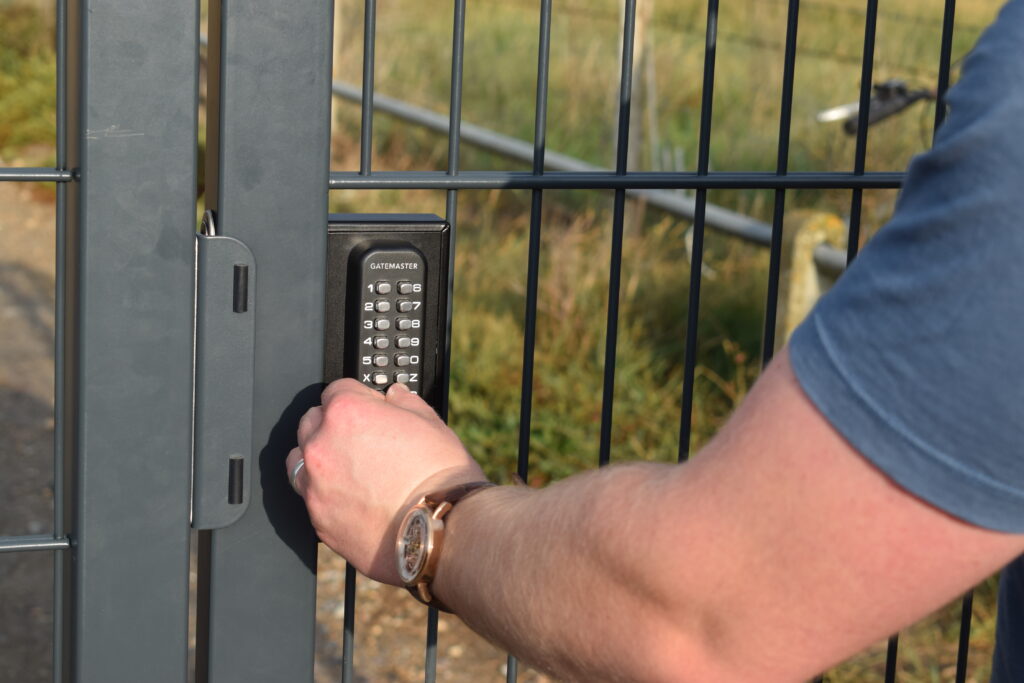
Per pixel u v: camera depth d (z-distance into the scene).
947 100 0.71
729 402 4.38
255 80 1.14
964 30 8.12
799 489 0.70
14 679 3.19
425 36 9.06
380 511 1.03
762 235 4.09
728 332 4.83
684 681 0.78
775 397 0.72
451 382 4.36
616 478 0.83
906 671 3.11
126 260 1.13
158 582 1.20
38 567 3.74
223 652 1.24
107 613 1.19
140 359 1.15
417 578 0.96
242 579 1.23
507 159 6.36
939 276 0.66
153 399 1.16
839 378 0.69
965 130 0.66
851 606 0.71
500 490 0.96
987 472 0.66
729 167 6.79
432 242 1.25
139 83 1.10
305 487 1.10
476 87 8.23
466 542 0.93
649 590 0.77
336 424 1.06
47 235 7.04
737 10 9.51
